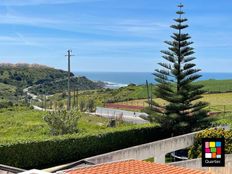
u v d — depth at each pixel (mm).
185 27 35125
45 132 38250
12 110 68875
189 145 28969
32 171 11484
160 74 35531
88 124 42812
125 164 15148
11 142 23891
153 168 14773
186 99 34969
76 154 26875
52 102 92438
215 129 28688
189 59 35250
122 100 79562
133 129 31531
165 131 34844
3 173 18328
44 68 194500
